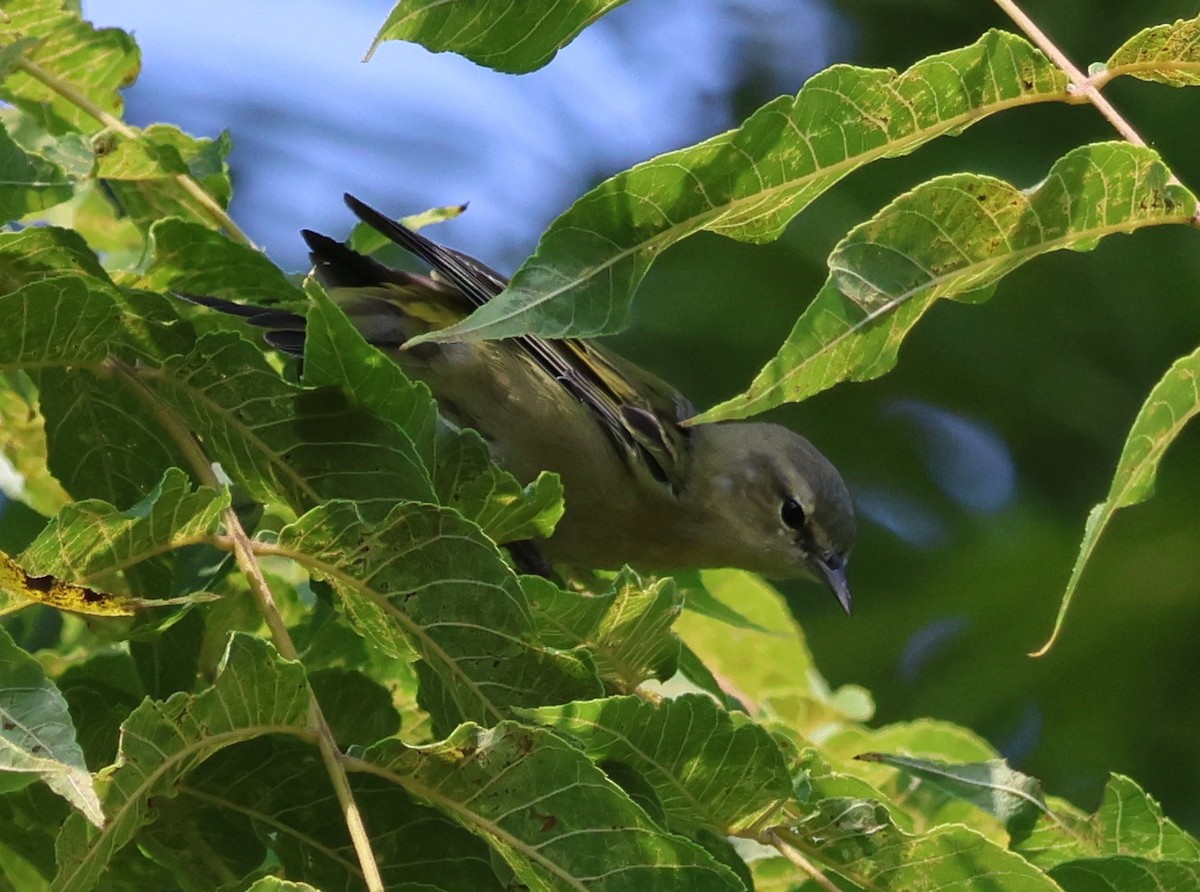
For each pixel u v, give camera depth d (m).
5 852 5.97
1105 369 14.85
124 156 7.00
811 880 6.67
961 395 15.03
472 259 9.29
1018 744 13.85
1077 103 5.23
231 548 5.21
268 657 4.64
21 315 5.33
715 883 4.66
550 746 4.69
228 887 5.03
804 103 4.93
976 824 7.64
